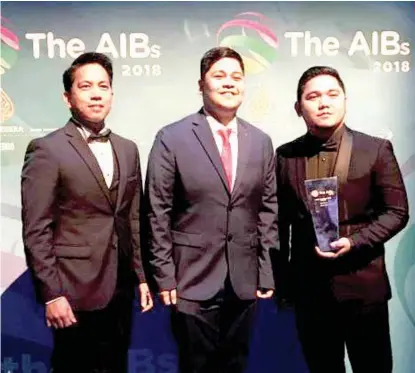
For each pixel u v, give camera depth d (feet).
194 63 8.00
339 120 6.42
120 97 8.00
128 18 7.95
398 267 8.27
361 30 8.08
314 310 6.75
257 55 8.04
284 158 6.77
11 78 7.92
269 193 6.86
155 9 7.95
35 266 6.25
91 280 6.50
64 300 6.35
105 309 6.71
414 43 8.11
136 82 8.00
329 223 6.38
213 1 7.97
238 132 6.73
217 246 6.61
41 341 8.21
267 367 8.46
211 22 7.98
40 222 6.27
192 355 6.80
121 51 7.97
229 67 6.51
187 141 6.59
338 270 6.57
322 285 6.64
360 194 6.43
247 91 8.07
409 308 8.31
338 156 6.45
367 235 6.33
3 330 8.14
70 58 7.94
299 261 6.75
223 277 6.64
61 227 6.47
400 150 8.18
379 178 6.42
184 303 6.65
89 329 6.71
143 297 7.09
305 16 8.04
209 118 6.75
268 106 8.09
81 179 6.40
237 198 6.59
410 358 8.38
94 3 7.92
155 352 8.34
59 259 6.45
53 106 7.97
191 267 6.64
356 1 8.05
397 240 8.25
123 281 6.85
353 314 6.60
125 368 7.20
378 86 8.13
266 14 8.02
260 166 6.71
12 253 8.04
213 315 6.80
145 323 8.32
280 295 7.06
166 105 8.04
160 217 6.57
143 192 7.17
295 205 6.65
